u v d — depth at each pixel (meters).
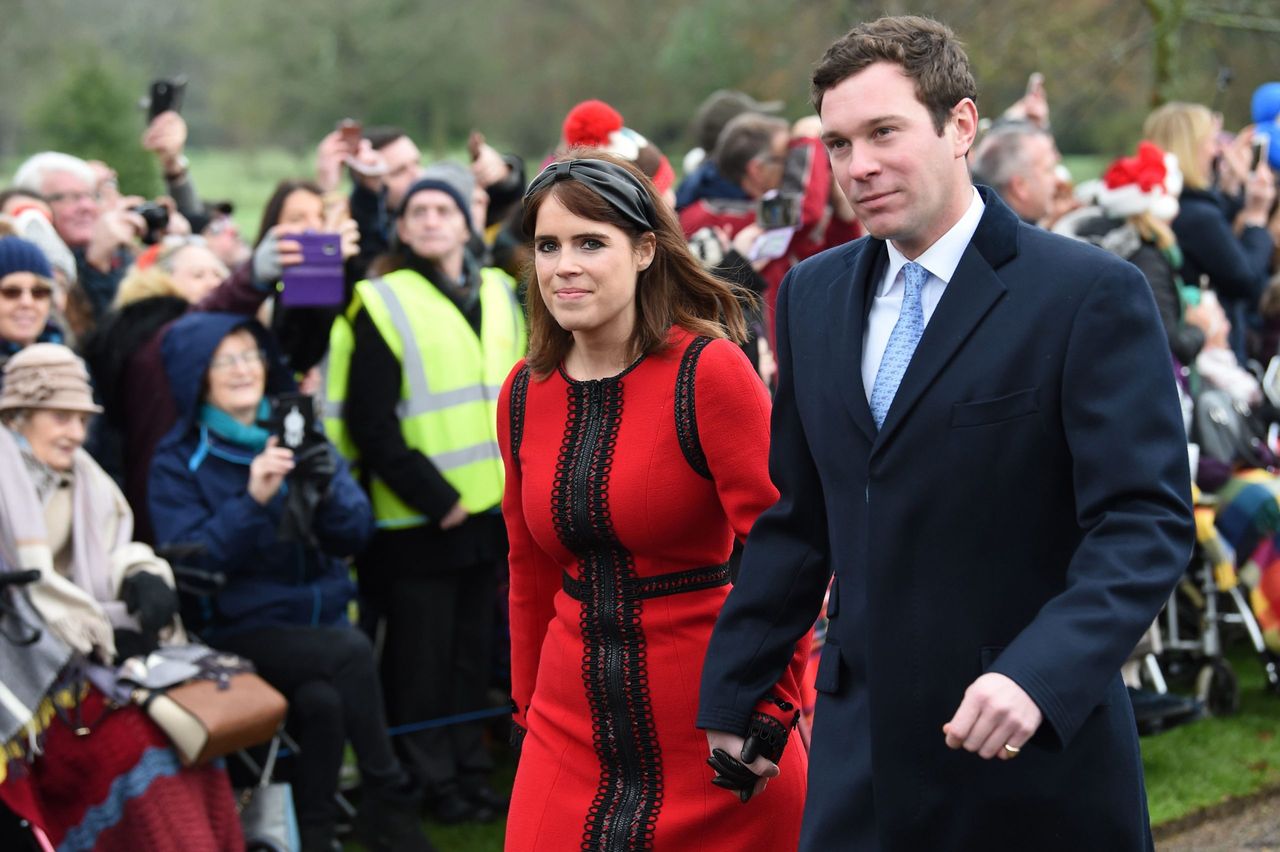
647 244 3.82
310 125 33.78
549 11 33.09
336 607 5.98
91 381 6.10
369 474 6.41
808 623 3.37
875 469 3.04
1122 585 2.74
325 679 5.71
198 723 5.05
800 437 3.32
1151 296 2.94
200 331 5.81
